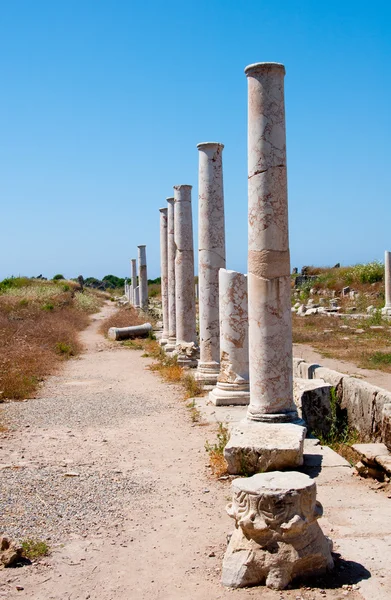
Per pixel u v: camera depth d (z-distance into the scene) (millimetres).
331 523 6602
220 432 10766
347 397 10734
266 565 5348
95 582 5609
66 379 18531
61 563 6012
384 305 36469
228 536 6133
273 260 9641
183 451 10094
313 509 5535
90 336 32812
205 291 15664
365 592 5113
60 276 82438
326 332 28547
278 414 9672
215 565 5852
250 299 9852
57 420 12742
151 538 6578
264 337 9711
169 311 24203
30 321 29656
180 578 5625
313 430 10523
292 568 5316
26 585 5570
